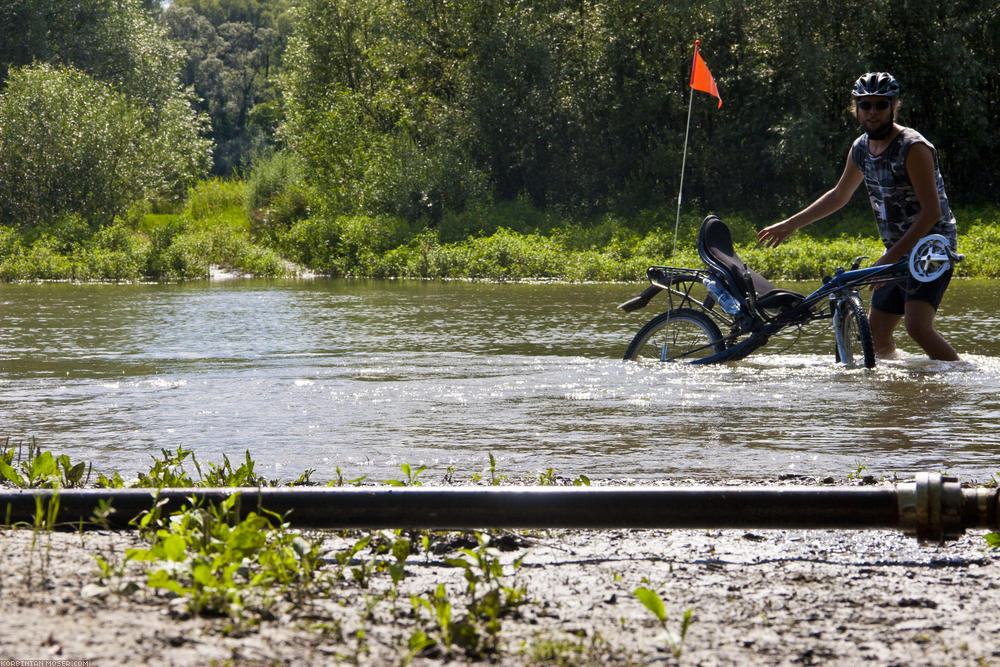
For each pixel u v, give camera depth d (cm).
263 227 4069
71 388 798
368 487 357
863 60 3716
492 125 4078
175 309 1670
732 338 942
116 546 326
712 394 764
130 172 4003
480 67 4103
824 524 328
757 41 3909
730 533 384
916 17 3797
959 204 4119
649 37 3994
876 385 798
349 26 4562
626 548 362
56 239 3334
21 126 3800
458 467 526
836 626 272
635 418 670
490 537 371
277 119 5391
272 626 251
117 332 1270
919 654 250
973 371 863
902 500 324
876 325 955
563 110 4112
